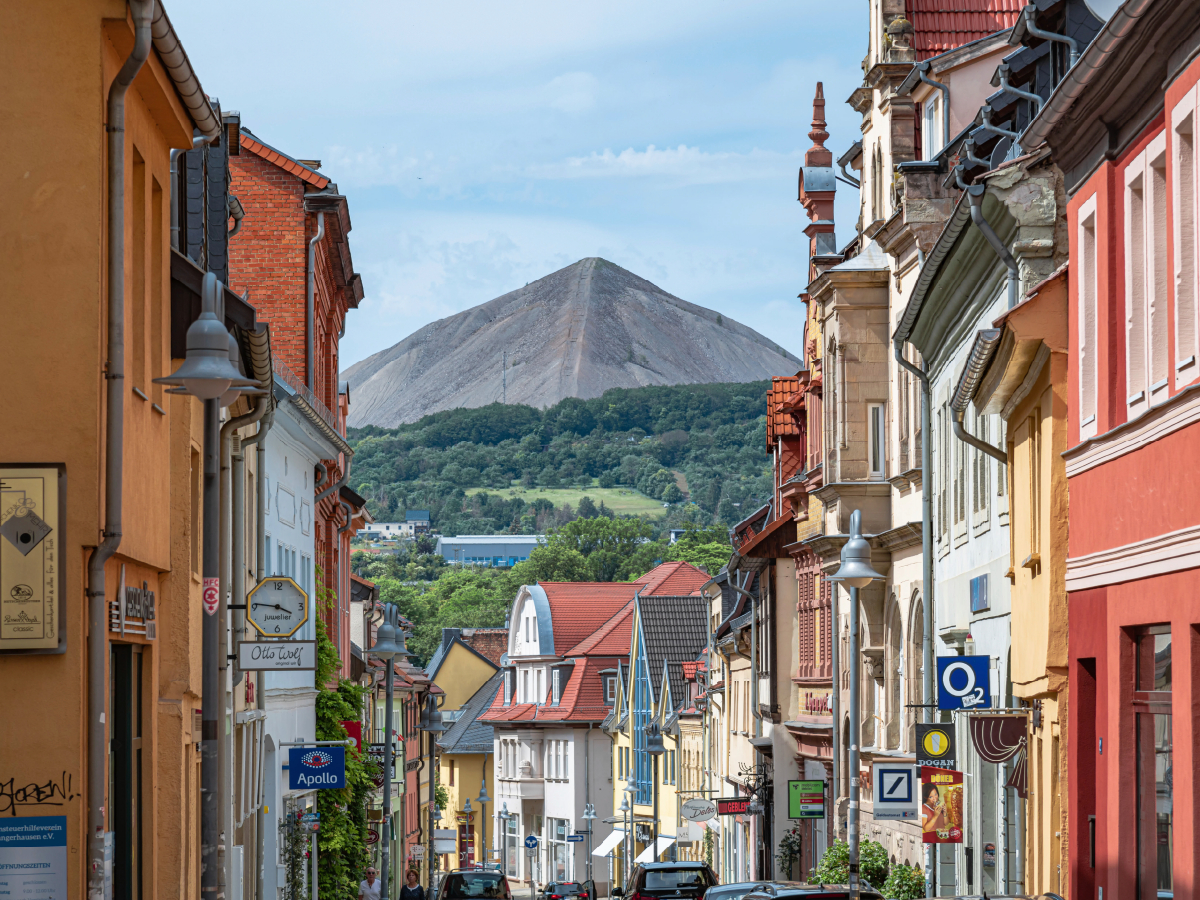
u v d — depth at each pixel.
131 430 24.11
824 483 63.53
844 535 60.12
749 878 86.38
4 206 21.92
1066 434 31.23
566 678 145.00
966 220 37.94
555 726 143.62
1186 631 23.83
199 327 23.28
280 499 53.56
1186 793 23.78
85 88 22.09
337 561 75.06
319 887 61.31
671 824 114.88
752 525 91.62
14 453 21.69
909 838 53.38
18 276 21.88
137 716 26.44
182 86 25.47
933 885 47.31
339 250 67.69
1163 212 25.67
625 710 131.38
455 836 121.75
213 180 39.69
